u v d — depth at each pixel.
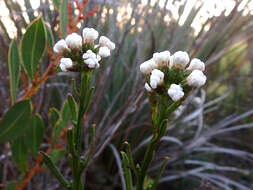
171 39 0.17
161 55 0.06
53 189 0.13
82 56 0.06
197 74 0.06
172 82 0.06
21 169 0.11
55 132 0.11
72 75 0.15
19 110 0.10
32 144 0.11
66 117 0.11
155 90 0.06
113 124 0.17
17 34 0.13
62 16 0.10
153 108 0.06
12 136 0.10
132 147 0.17
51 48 0.10
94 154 0.13
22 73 0.11
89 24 0.14
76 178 0.06
